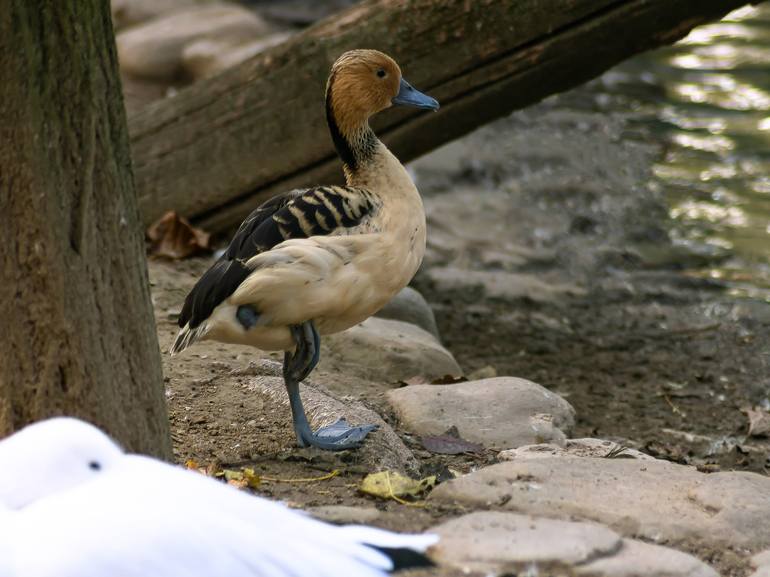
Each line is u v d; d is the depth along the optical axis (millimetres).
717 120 23484
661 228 18594
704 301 16062
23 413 6918
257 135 14281
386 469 8523
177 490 5195
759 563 6953
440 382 11273
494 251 17609
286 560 5168
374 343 11797
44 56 6629
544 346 14305
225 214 14781
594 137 22750
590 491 7738
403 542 5746
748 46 27891
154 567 4922
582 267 17188
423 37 13086
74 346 6844
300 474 8344
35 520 4973
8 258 6797
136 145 14898
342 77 9297
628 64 26969
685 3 12492
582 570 6453
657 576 6457
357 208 8648
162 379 7438
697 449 11539
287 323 8375
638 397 12938
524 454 9273
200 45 24578
